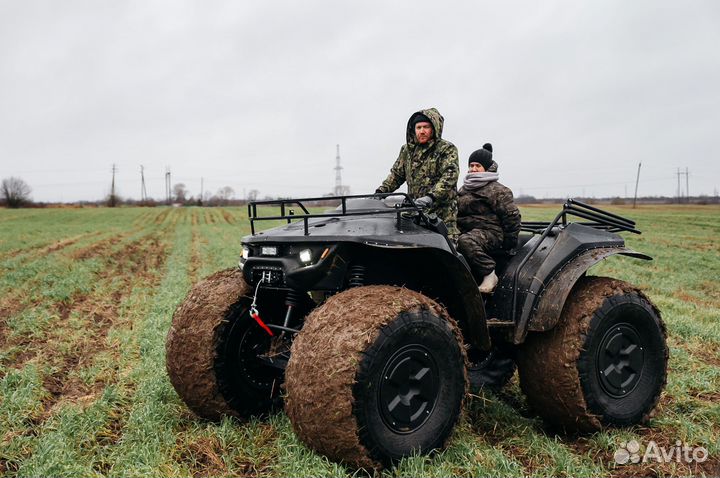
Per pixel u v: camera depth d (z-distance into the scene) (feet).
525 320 12.66
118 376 17.30
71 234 104.73
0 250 69.36
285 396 10.09
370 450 9.74
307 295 13.62
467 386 11.24
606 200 421.59
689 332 23.21
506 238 13.78
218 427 12.57
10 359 19.84
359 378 9.44
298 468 10.05
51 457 11.12
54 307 30.19
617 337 13.03
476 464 10.77
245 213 206.28
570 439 13.01
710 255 64.80
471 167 15.01
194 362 12.39
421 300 10.57
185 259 61.36
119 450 11.69
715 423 13.51
